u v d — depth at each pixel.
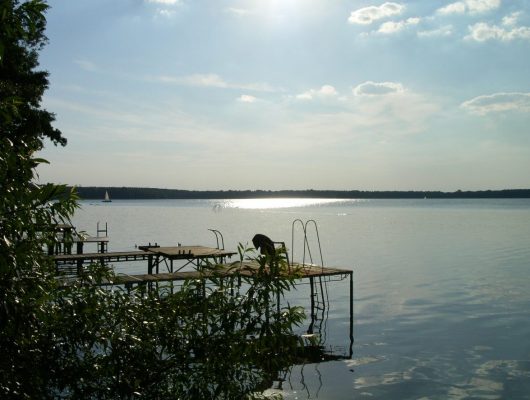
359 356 15.03
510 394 12.05
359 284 27.98
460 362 14.48
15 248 4.67
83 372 5.55
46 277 5.29
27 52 27.25
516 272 31.86
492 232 65.50
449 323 19.22
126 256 23.44
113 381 5.71
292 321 5.93
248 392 6.10
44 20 4.74
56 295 5.43
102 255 22.69
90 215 113.31
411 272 32.22
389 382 12.82
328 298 23.80
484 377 13.23
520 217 107.19
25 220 4.66
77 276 6.20
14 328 4.83
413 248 46.69
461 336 17.34
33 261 5.02
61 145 28.58
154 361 5.95
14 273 4.79
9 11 4.55
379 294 25.06
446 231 67.81
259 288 6.03
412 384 12.69
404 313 20.97
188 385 5.89
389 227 77.06
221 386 5.86
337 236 60.62
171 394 5.90
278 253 6.13
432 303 22.91
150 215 119.06
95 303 5.68
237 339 5.90
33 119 26.39
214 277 6.25
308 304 22.70
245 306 5.98
